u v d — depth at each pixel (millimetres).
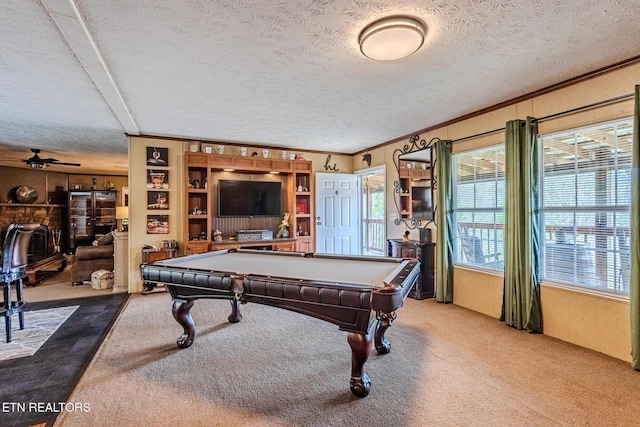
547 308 3225
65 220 8977
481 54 2510
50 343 3041
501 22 2076
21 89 3068
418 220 4934
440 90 3264
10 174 7941
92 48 2312
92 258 5598
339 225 6324
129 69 2674
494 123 3762
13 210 7984
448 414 1956
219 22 2025
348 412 1984
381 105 3701
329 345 2979
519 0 1853
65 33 2104
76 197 8992
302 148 6098
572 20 2064
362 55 2492
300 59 2551
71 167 8234
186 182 5086
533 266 3270
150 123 4328
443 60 2605
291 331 3324
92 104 3506
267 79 2930
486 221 3943
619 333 2695
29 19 1965
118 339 3121
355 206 6488
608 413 1960
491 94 3391
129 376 2428
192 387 2275
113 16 1936
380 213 7621
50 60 2502
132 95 3281
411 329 3359
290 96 3375
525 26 2127
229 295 2693
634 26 2139
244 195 5742
